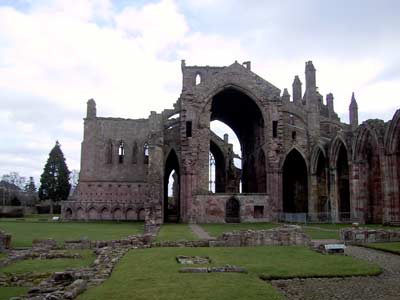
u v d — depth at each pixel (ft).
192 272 45.37
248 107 203.72
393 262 55.77
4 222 176.76
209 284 38.78
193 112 177.06
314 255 60.13
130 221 215.92
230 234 74.43
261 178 195.11
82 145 241.55
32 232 115.55
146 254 60.85
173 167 218.18
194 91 179.22
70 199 268.62
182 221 170.30
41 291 38.22
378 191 140.67
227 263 52.31
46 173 283.38
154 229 116.47
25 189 464.65
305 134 185.98
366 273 46.37
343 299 36.22
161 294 35.01
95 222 197.98
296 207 199.41
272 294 35.12
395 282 42.96
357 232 79.61
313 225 141.79
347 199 173.88
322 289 39.99
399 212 125.59
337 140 159.02
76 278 43.57
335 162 162.50
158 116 173.88
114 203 232.32
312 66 190.29
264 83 185.68
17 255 64.23
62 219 208.33
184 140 175.32
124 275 43.65
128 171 240.73
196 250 65.92
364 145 143.54
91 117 244.83
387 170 127.95
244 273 45.21
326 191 180.65
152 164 168.76
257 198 172.96
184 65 230.48
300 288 40.45
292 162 201.26
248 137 222.48
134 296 34.40
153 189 163.94
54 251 70.90
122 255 59.82
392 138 126.52
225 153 229.45
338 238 90.02
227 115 229.86
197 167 174.29
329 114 238.89
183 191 172.45
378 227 116.67
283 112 186.60
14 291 42.01
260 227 135.64
